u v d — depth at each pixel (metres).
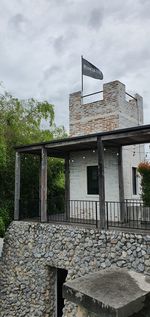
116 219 8.38
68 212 9.53
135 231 5.96
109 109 9.30
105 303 1.32
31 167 11.95
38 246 7.58
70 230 6.91
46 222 7.91
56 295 7.32
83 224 7.40
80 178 9.55
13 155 11.27
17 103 12.34
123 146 8.96
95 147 8.79
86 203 9.21
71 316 5.84
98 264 6.07
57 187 13.53
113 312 1.27
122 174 8.55
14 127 11.62
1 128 10.52
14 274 7.96
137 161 9.85
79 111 10.23
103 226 6.40
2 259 8.49
